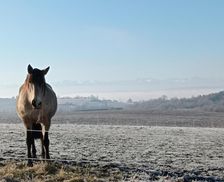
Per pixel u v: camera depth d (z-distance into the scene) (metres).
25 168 13.07
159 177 12.98
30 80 13.62
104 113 104.19
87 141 24.61
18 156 16.41
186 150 20.81
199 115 90.31
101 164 14.73
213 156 18.64
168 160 16.97
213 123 59.56
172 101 178.62
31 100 13.46
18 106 14.66
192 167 15.23
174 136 29.73
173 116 85.69
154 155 18.55
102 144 22.98
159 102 186.12
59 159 15.66
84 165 14.41
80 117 80.94
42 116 14.21
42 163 13.39
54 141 24.27
